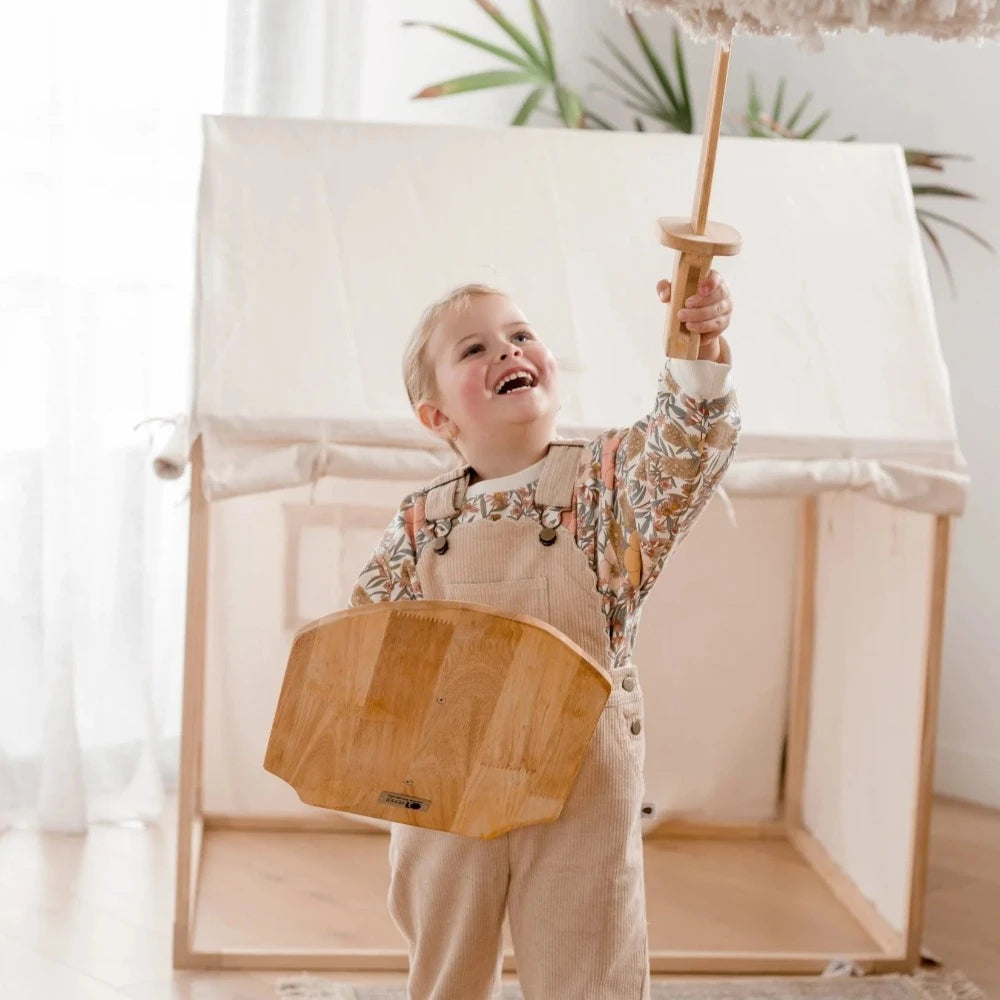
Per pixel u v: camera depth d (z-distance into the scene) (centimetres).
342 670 114
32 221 218
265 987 177
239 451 169
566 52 300
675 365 114
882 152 208
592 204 197
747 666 241
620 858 123
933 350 187
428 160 199
